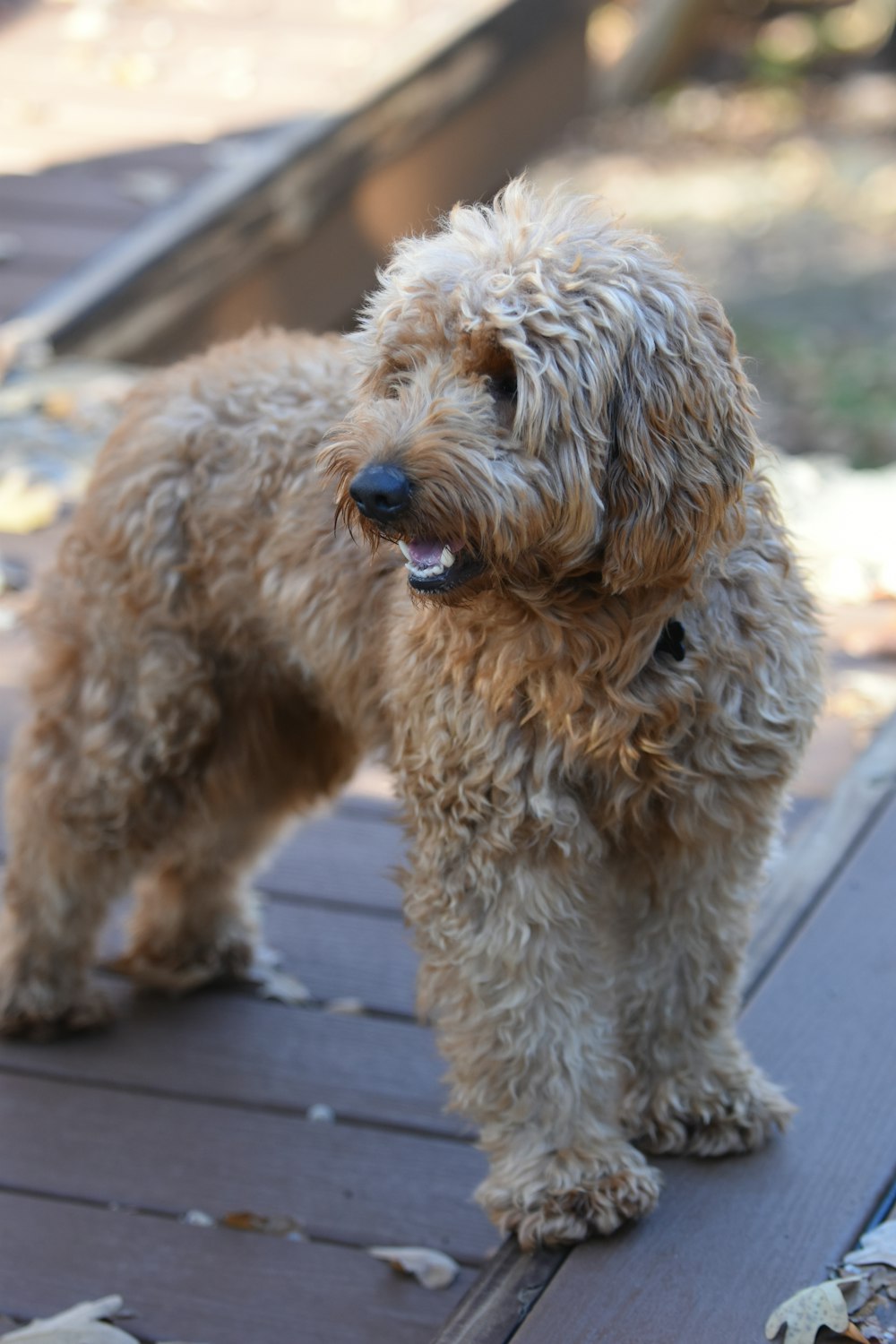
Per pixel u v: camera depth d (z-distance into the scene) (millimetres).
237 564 3053
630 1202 2477
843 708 4266
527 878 2514
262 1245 2820
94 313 6621
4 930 3418
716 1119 2643
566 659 2410
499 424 2314
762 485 2545
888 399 9359
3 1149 3057
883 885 3180
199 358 3340
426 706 2578
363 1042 3320
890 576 4875
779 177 13625
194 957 3539
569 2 9414
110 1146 3061
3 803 3996
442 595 2344
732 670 2441
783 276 11477
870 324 10531
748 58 16219
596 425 2254
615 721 2412
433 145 8570
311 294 7934
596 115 15172
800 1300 2230
